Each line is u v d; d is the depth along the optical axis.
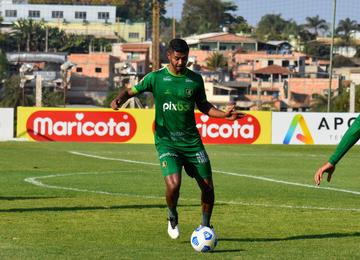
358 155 69.75
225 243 22.17
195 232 20.67
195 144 21.61
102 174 46.81
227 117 21.38
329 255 20.33
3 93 188.25
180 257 19.75
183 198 33.81
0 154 64.25
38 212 28.28
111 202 31.75
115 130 81.62
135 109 81.62
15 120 83.19
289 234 23.94
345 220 27.27
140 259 19.39
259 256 20.05
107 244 21.72
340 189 40.06
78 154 65.62
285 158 64.06
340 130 83.00
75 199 32.72
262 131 82.06
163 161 21.53
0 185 38.84
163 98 21.47
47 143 79.44
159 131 21.77
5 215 27.41
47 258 19.39
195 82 21.45
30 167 51.91
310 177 47.09
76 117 81.94
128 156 64.12
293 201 33.59
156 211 28.97
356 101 134.88
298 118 82.56
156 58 140.50
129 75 160.88
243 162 59.16
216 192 37.19
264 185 41.41
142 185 39.91
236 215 28.33
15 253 20.03
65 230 24.14
